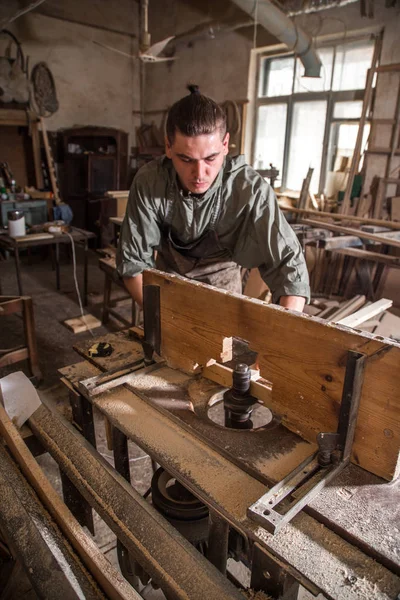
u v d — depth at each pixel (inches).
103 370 47.5
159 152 250.5
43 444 42.8
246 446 35.2
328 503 29.3
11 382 47.2
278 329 34.6
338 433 31.7
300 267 51.3
